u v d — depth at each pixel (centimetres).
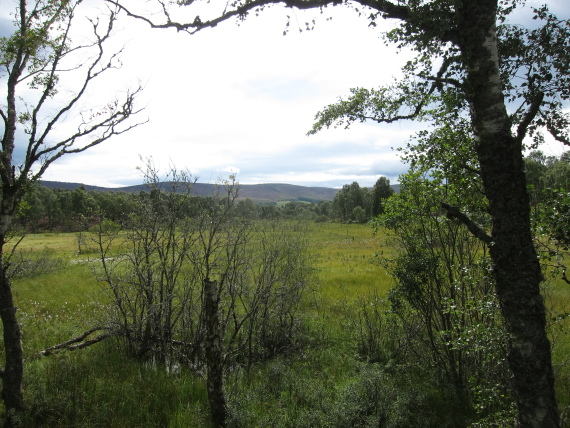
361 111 460
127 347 714
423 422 478
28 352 713
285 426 489
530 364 308
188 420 492
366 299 1020
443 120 452
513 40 373
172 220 681
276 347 775
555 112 381
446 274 571
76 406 501
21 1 465
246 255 719
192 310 714
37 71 479
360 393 502
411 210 569
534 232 374
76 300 1155
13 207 463
